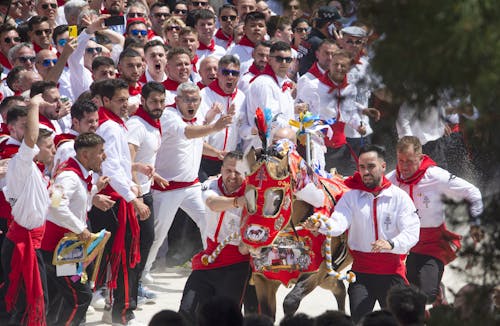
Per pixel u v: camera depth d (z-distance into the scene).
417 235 25.16
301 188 23.50
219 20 49.69
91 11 40.41
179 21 44.72
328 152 39.00
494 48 12.08
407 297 18.69
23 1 46.41
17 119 27.11
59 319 26.75
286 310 23.95
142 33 43.28
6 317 27.06
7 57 41.06
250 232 22.72
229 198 24.58
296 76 43.84
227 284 25.45
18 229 25.05
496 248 13.64
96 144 26.22
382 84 13.79
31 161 24.66
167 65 38.09
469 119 13.20
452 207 14.48
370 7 13.38
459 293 13.93
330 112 38.41
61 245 25.86
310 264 24.25
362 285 25.34
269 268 24.14
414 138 27.30
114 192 28.92
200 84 39.84
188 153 33.66
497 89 12.26
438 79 12.76
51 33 43.00
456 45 12.20
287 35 45.84
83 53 38.09
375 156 25.08
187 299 25.45
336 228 24.28
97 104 29.88
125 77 35.69
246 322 16.03
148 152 31.61
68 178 25.78
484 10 12.12
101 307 31.81
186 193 33.88
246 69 44.94
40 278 25.34
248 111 39.22
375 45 13.24
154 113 31.42
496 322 13.41
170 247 37.31
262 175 22.67
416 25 12.60
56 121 32.88
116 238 28.83
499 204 13.68
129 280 29.05
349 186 25.59
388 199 25.36
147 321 29.97
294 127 26.89
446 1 12.23
